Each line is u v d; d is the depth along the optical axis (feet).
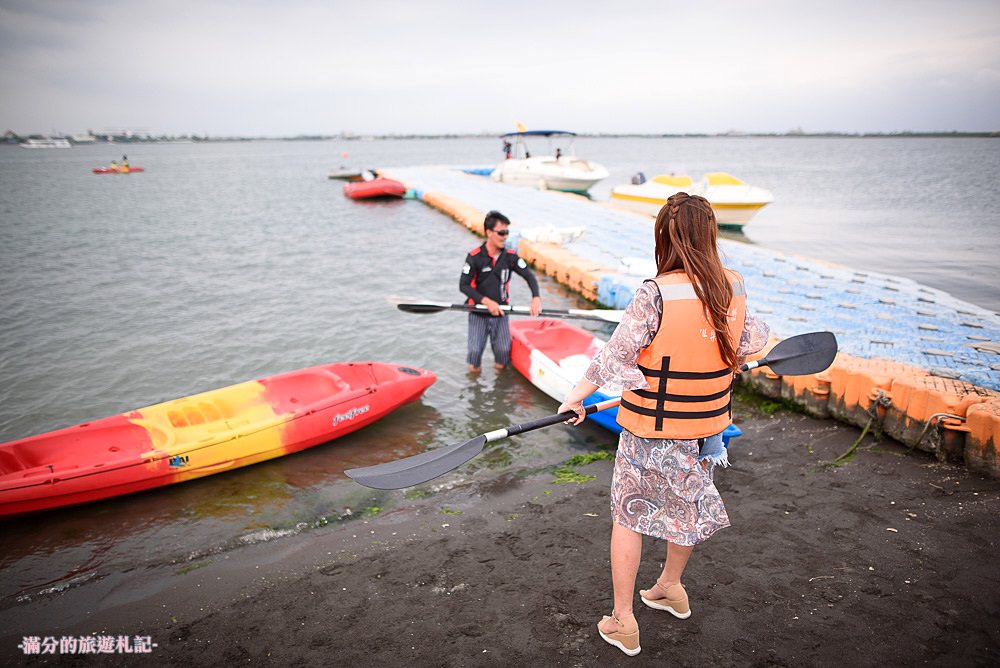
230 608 10.84
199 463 15.88
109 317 31.12
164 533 13.85
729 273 7.70
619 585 8.50
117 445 16.66
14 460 15.46
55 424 20.03
